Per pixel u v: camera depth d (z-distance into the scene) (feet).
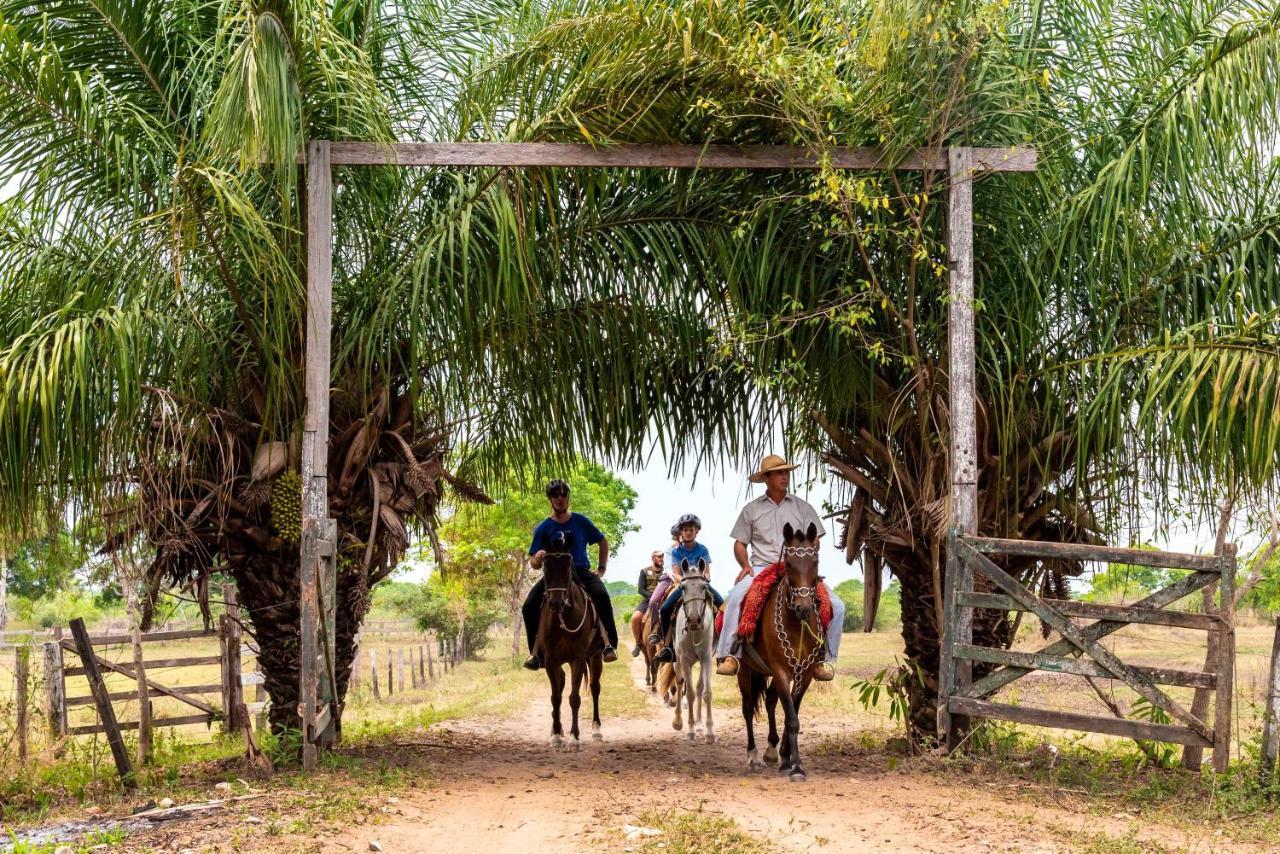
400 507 33.88
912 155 31.09
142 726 31.27
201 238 29.60
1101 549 27.71
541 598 37.45
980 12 29.19
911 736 32.83
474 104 32.32
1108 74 33.42
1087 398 32.37
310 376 30.04
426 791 26.25
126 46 30.73
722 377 36.58
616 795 26.27
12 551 30.83
